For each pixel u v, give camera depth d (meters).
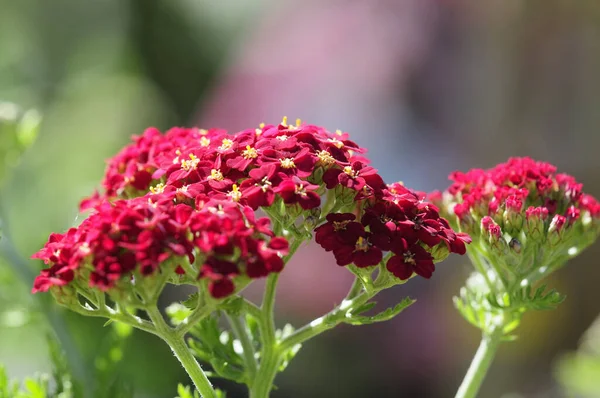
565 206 3.96
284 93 15.58
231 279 2.63
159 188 3.29
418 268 2.98
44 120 14.38
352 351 12.88
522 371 11.29
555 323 11.59
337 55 15.20
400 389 12.75
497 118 13.05
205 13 18.08
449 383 12.55
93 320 6.56
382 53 14.57
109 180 3.97
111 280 2.61
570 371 6.61
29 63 16.08
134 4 18.06
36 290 2.81
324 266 12.70
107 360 4.50
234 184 3.00
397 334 12.77
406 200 3.15
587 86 12.48
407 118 14.41
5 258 4.98
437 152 13.92
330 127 14.96
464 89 13.59
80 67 17.02
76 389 4.37
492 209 3.78
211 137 3.72
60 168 12.50
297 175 3.08
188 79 18.16
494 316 3.87
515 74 12.79
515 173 3.99
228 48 17.78
